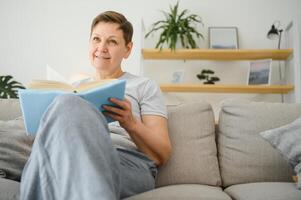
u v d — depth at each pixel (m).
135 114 1.18
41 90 0.77
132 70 2.75
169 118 1.33
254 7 2.91
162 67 2.92
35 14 2.93
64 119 0.62
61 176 0.58
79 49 2.90
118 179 0.68
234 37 2.83
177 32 2.69
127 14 2.93
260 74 2.64
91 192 0.55
